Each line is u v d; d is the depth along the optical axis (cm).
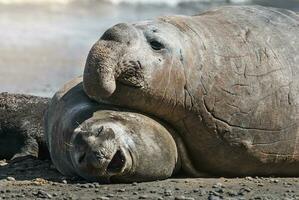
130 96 3306
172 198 3147
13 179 3475
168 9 13175
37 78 6625
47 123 3619
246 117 3453
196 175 3541
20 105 4228
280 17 3694
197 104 3388
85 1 13525
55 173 3600
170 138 3397
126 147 3222
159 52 3312
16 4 12569
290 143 3541
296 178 3616
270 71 3494
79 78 3669
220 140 3447
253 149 3491
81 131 3228
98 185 3288
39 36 9275
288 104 3509
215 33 3488
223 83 3412
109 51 3231
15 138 4172
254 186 3409
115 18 11444
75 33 9625
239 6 3769
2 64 7300
